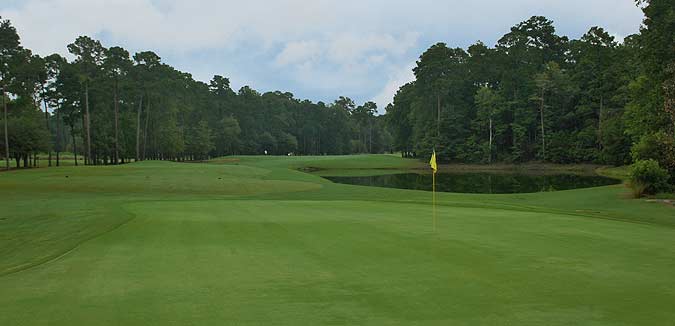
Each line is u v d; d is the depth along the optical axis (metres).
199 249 8.43
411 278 6.42
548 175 54.09
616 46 63.69
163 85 76.94
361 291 5.80
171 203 17.91
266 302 5.36
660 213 17.66
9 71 51.09
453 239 9.41
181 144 86.44
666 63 27.73
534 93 71.25
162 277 6.48
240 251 8.24
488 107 72.56
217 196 26.22
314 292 5.75
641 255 7.95
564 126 70.00
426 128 79.31
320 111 144.50
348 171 64.69
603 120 59.88
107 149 68.94
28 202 19.58
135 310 5.10
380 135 164.00
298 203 17.92
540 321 4.77
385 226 11.22
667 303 5.36
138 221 11.91
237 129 109.19
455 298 5.53
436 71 78.38
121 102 77.69
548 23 79.75
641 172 23.64
